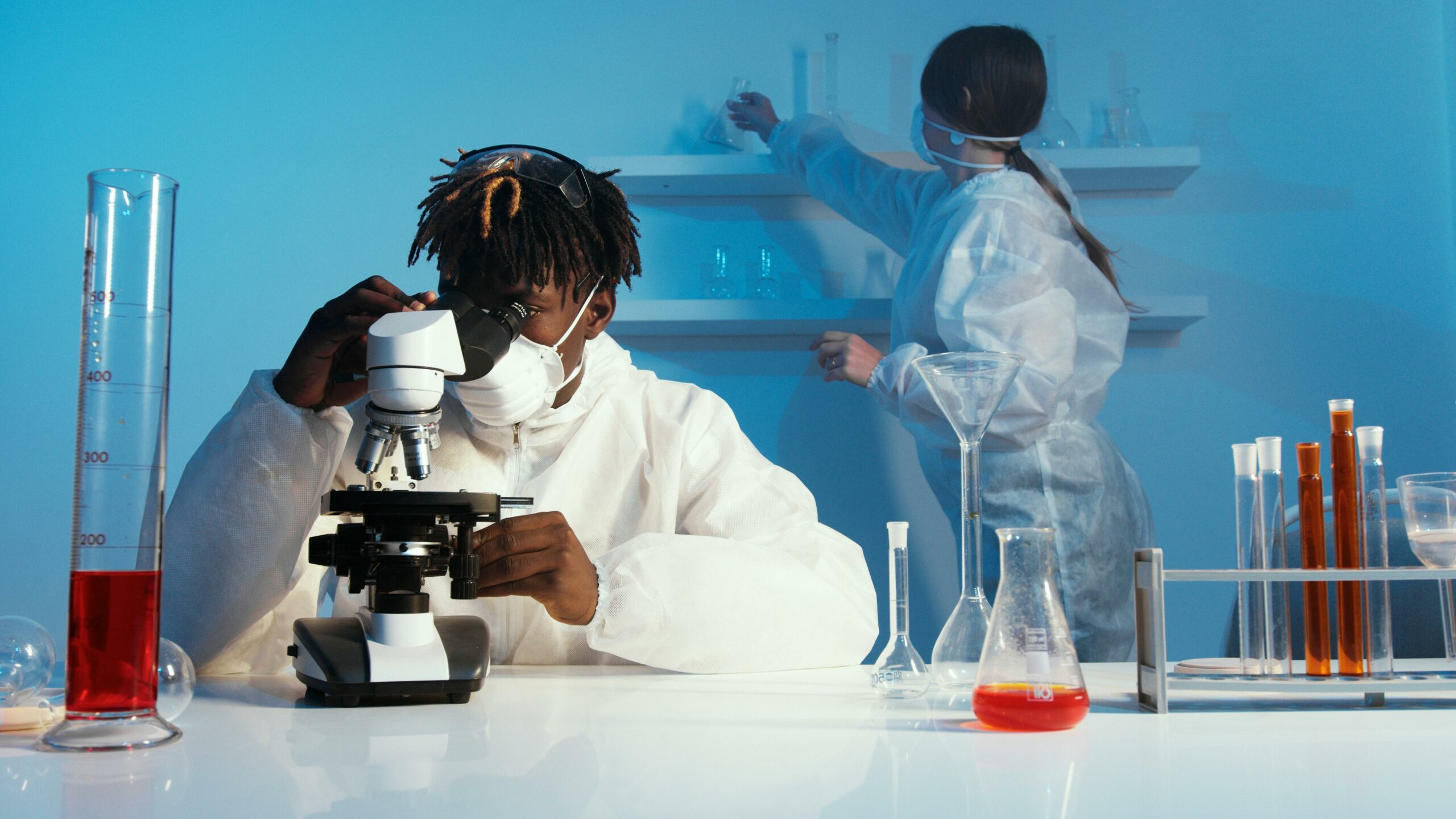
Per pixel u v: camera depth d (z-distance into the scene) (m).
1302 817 0.49
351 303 1.04
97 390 0.67
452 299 0.96
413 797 0.53
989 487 2.77
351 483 1.32
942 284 2.75
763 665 1.13
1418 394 3.17
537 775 0.58
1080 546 2.77
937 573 3.11
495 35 3.29
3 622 0.77
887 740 0.69
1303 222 3.21
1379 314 3.19
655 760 0.62
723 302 3.04
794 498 1.45
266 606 1.17
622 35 3.30
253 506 1.11
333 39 3.28
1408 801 0.53
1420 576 0.81
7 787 0.55
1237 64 3.25
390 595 0.88
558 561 1.01
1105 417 3.18
